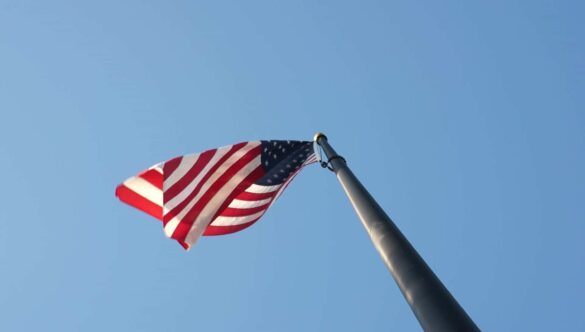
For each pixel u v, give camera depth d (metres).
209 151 13.69
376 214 8.23
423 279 6.38
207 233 13.77
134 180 13.02
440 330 5.58
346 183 9.96
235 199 13.73
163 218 12.41
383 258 7.29
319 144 13.36
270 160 14.14
